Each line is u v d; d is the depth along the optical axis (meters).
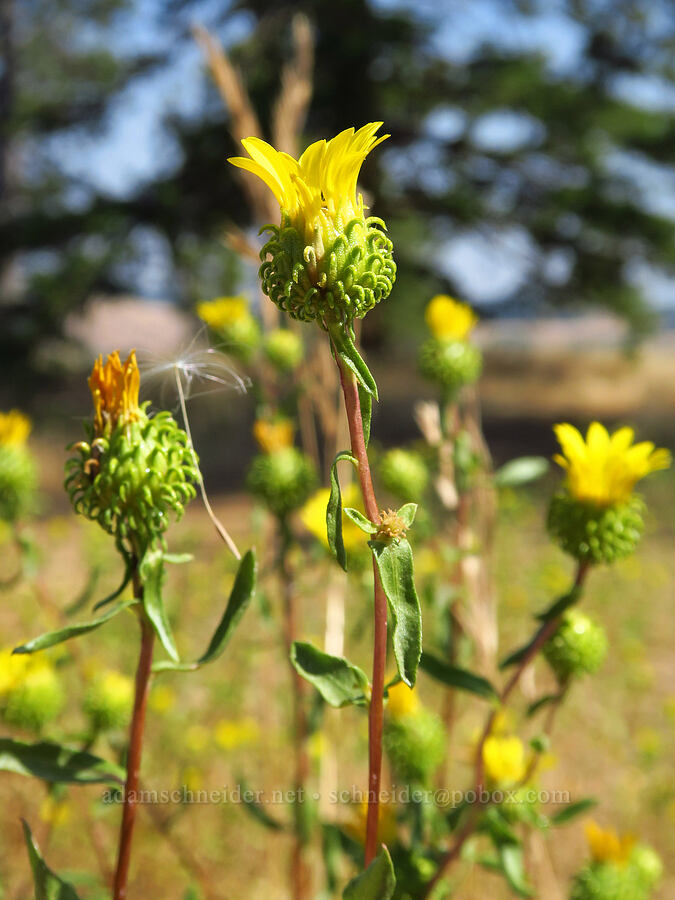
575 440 1.73
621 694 5.05
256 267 3.12
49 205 21.45
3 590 2.74
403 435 15.45
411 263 19.72
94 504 1.27
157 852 3.38
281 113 3.43
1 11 26.78
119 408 1.27
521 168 19.12
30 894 2.98
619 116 17.72
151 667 1.26
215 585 6.02
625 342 20.38
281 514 2.75
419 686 4.22
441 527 4.71
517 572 6.84
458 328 2.86
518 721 3.90
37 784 3.56
